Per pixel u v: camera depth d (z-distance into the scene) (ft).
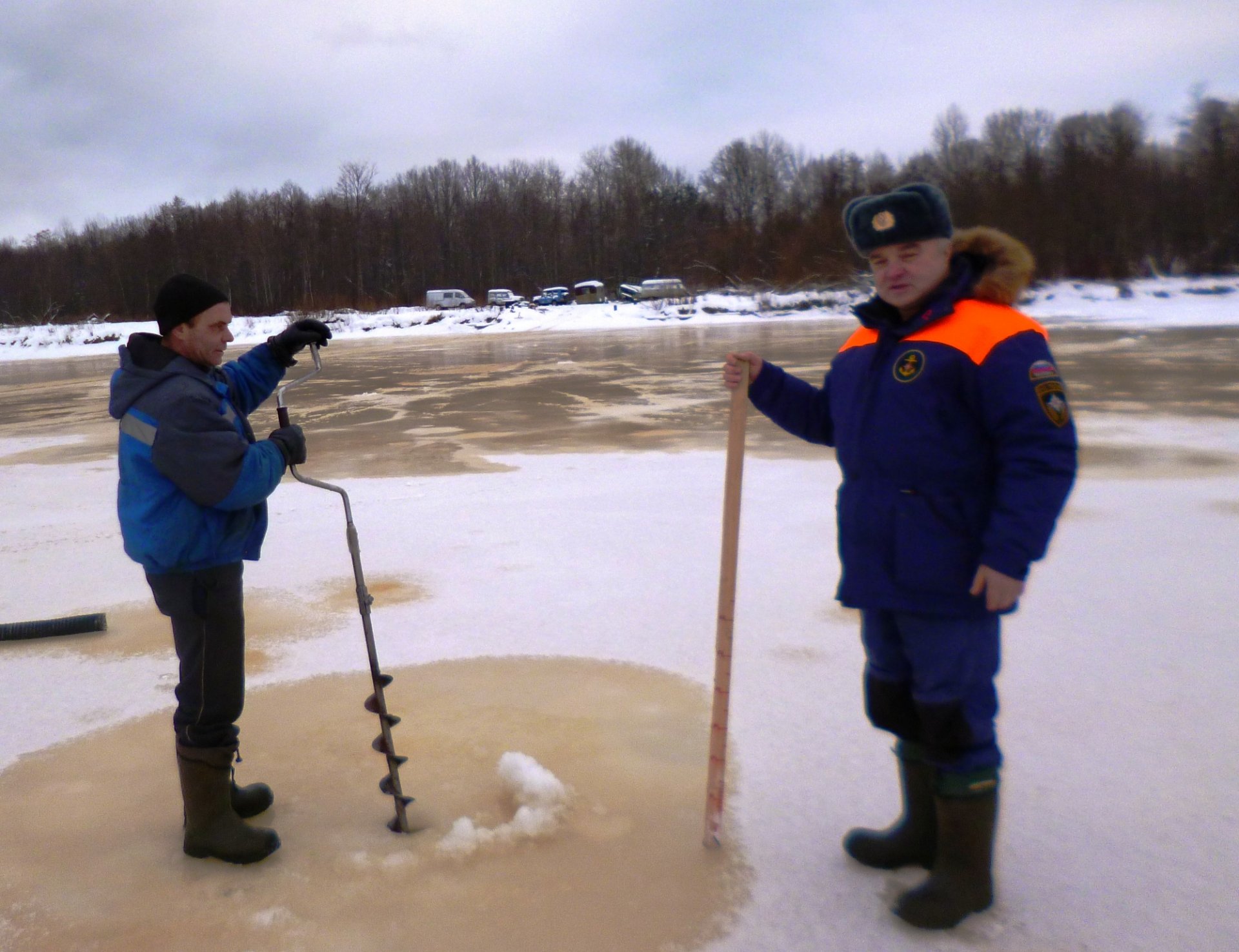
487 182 285.43
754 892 8.32
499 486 27.55
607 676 13.43
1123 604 15.90
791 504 23.94
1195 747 10.89
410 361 89.25
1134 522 21.24
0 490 30.73
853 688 12.80
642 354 85.66
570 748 11.19
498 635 15.28
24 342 168.35
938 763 7.70
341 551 20.72
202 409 8.25
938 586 7.44
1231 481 25.43
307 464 32.96
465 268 244.01
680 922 7.93
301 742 11.56
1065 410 7.11
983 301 7.59
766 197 259.19
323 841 9.32
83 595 18.35
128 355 8.52
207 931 8.00
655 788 10.21
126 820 9.90
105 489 30.04
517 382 62.64
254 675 13.84
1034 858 8.79
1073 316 124.26
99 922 8.17
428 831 9.46
